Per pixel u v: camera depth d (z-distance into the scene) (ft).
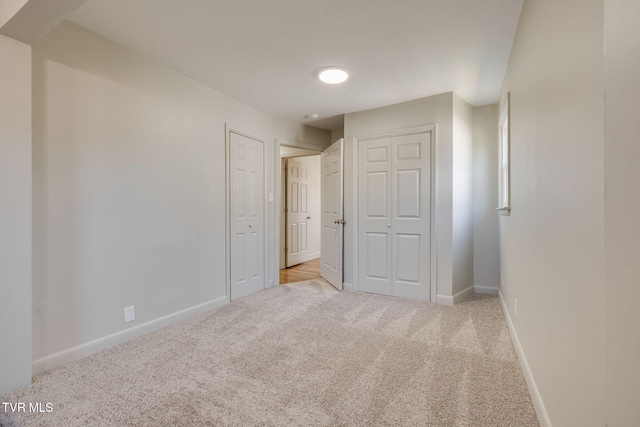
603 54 2.78
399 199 11.63
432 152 10.93
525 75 6.00
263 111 12.66
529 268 5.75
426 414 4.96
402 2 5.98
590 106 3.06
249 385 5.79
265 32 7.05
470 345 7.47
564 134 3.82
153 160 8.43
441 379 5.98
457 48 7.70
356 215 12.62
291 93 10.68
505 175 9.55
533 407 5.15
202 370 6.33
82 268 6.89
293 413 4.99
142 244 8.15
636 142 2.65
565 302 3.79
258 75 9.30
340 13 6.32
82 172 6.88
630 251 2.67
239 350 7.24
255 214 12.49
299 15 6.40
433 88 10.25
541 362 4.83
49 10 4.89
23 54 5.64
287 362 6.66
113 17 6.49
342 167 12.88
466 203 11.68
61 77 6.51
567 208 3.73
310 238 20.95
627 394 2.68
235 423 4.76
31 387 5.69
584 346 3.22
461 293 11.29
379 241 12.10
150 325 8.33
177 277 9.13
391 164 11.79
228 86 10.12
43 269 6.26
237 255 11.52
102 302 7.27
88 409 5.09
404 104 11.48
